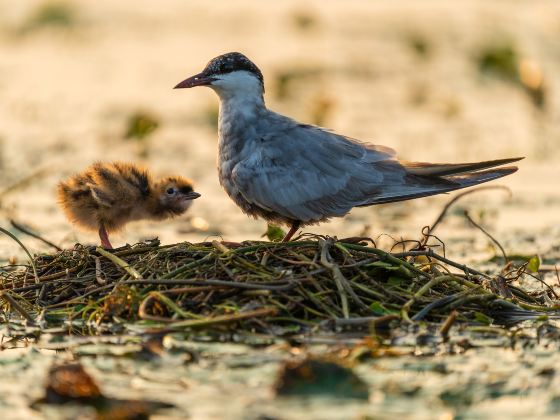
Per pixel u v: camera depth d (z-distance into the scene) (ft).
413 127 75.25
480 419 27.37
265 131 41.11
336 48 101.86
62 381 28.60
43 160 64.75
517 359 31.76
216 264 35.60
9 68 94.84
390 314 33.83
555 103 78.64
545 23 106.52
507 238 49.93
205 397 28.60
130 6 119.96
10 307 36.55
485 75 90.84
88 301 35.68
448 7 116.98
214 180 61.52
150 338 33.09
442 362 31.45
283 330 33.42
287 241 37.68
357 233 50.65
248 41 104.17
